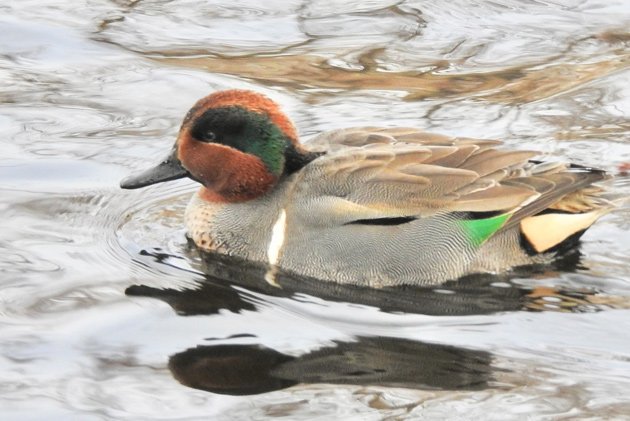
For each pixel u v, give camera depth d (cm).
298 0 1967
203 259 1280
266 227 1273
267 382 1045
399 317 1167
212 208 1309
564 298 1202
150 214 1389
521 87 1678
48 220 1355
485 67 1747
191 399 1016
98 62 1755
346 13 1922
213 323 1146
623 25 1867
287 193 1276
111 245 1305
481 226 1234
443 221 1230
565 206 1262
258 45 1817
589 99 1634
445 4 1944
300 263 1248
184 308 1173
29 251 1280
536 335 1132
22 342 1102
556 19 1894
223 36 1845
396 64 1758
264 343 1110
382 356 1091
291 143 1282
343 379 1050
